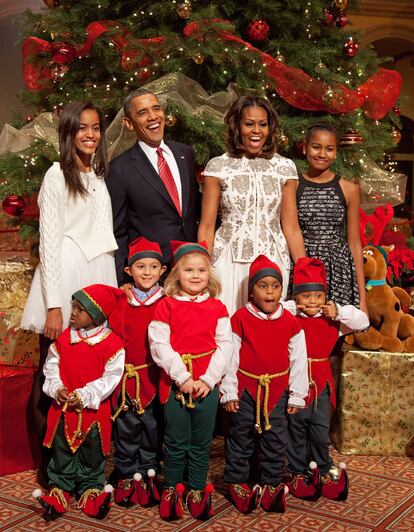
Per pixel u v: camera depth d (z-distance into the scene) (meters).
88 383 2.82
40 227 2.94
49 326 2.88
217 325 2.87
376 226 3.96
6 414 3.25
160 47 4.34
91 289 2.83
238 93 4.42
